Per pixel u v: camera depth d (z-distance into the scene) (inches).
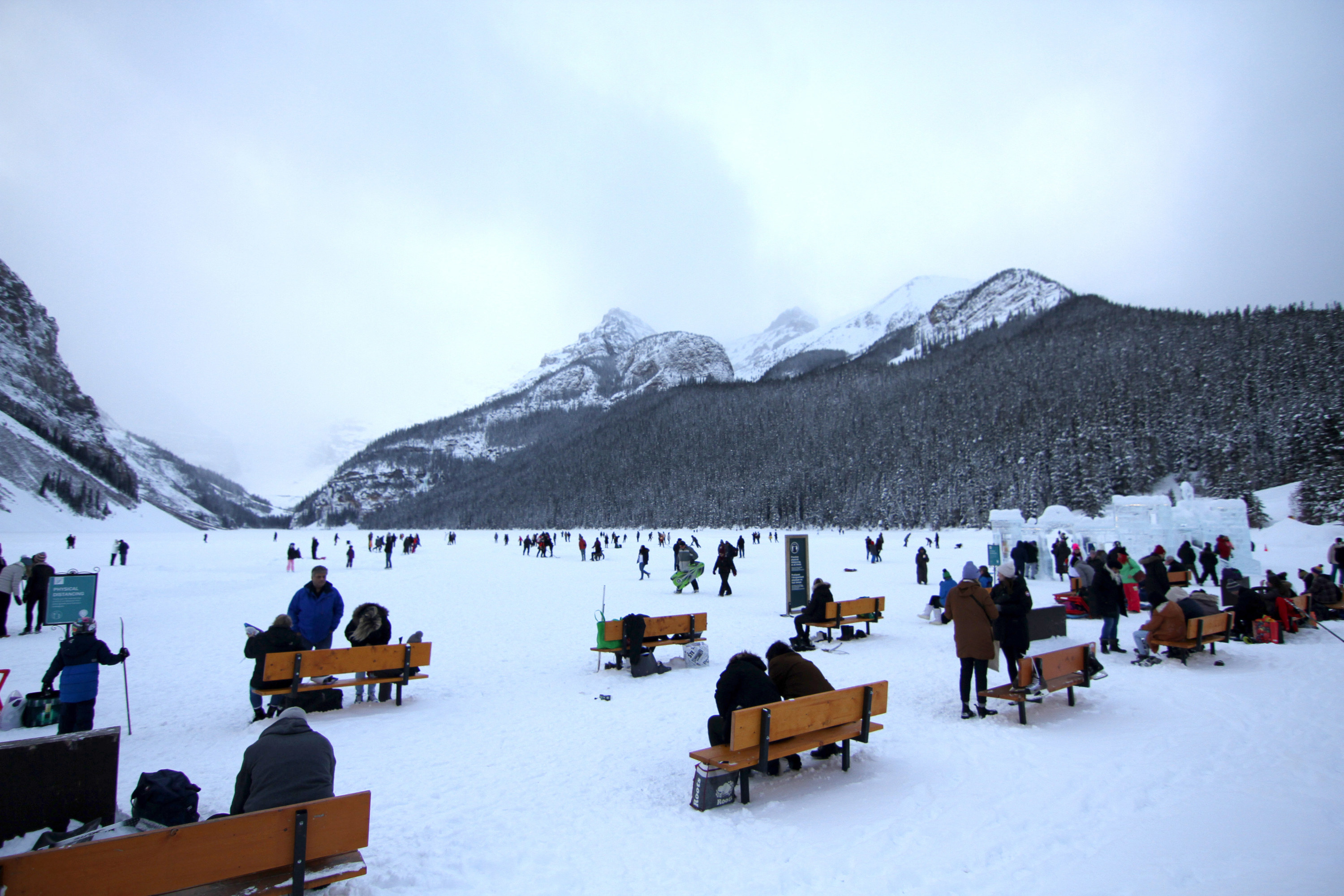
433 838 180.5
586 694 358.0
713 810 200.2
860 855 167.3
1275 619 459.5
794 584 644.1
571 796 212.1
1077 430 3348.9
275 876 142.7
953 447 3769.7
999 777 220.7
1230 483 2511.1
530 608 737.0
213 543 3068.4
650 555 1914.4
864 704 237.6
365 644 359.9
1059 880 153.3
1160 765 228.1
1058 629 421.7
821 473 4084.6
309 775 163.3
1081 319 6097.4
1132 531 844.0
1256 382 3213.6
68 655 267.6
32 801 165.2
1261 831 176.7
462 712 323.6
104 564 1502.2
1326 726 266.1
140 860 126.3
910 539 2464.3
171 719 321.7
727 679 222.5
